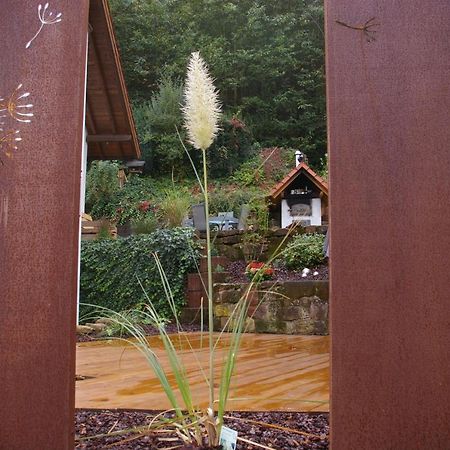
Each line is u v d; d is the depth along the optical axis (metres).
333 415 1.01
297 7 21.77
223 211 12.23
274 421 1.55
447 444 0.98
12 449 1.05
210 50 20.97
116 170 13.35
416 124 1.07
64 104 1.16
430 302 1.02
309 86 20.88
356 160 1.07
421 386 1.00
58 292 1.09
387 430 1.00
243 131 18.98
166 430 1.29
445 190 1.05
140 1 21.52
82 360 3.42
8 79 1.18
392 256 1.04
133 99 20.58
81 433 1.42
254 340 4.86
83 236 8.87
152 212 11.76
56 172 1.14
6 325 1.09
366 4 1.12
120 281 7.36
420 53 1.10
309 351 3.84
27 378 1.07
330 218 1.06
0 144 1.15
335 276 1.05
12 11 1.21
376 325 1.03
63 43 1.19
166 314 6.99
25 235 1.12
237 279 7.23
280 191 10.57
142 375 2.68
